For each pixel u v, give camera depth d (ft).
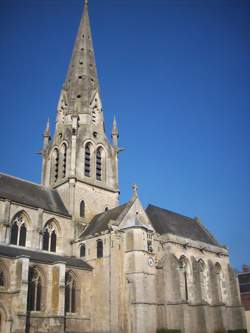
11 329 153.79
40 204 214.69
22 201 203.00
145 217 219.61
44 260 177.88
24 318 154.40
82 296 192.54
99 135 264.72
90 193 240.32
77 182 236.02
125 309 183.32
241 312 255.70
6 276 162.71
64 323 172.86
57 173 250.57
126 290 187.52
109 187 252.42
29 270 170.71
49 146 264.52
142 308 182.19
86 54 291.58
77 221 225.15
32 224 203.10
